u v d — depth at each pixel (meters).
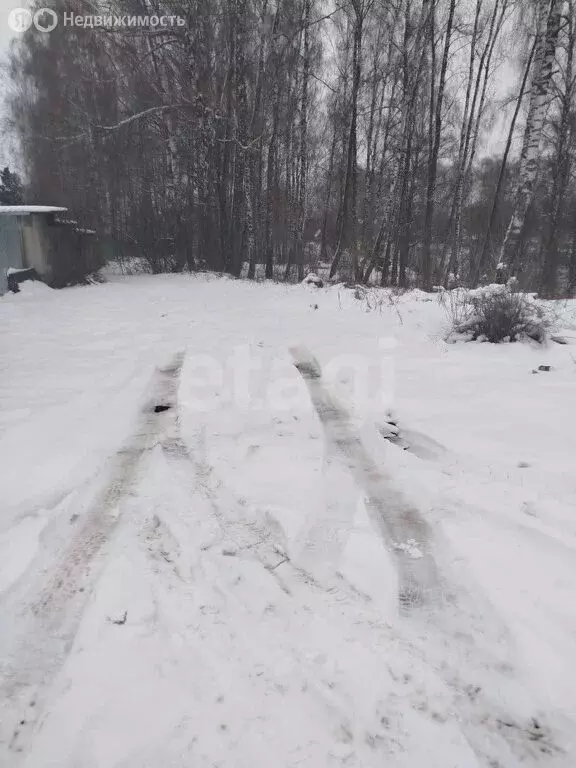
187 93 18.59
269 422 4.66
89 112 20.11
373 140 21.44
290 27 18.17
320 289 13.96
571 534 2.80
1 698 1.91
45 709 1.85
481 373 5.98
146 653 2.09
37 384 5.71
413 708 1.83
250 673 1.98
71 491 3.45
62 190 21.02
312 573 2.58
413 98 15.65
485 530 2.88
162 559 2.70
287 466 3.77
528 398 5.07
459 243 19.17
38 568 2.65
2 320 9.48
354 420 4.68
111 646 2.13
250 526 3.01
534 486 3.36
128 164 19.88
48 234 14.23
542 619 2.22
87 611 2.34
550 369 5.94
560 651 2.05
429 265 16.53
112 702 1.87
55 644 2.16
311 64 20.91
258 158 18.47
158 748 1.69
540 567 2.54
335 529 2.95
